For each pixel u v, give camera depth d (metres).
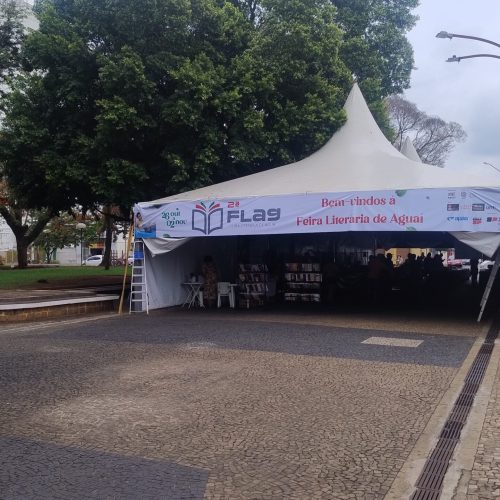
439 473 4.82
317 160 17.09
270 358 9.20
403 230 13.09
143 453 5.22
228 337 11.19
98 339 10.91
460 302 19.03
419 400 6.88
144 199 18.22
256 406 6.62
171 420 6.12
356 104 18.62
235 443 5.48
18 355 9.37
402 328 12.65
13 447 5.35
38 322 13.37
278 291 19.00
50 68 18.05
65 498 4.31
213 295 16.83
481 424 6.01
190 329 12.23
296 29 18.39
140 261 15.53
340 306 17.28
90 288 19.41
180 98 17.05
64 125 18.34
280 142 18.98
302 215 13.94
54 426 5.93
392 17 26.70
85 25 17.56
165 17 17.09
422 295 21.81
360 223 13.42
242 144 17.86
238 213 14.49
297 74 18.47
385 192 13.25
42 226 39.72
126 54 16.88
